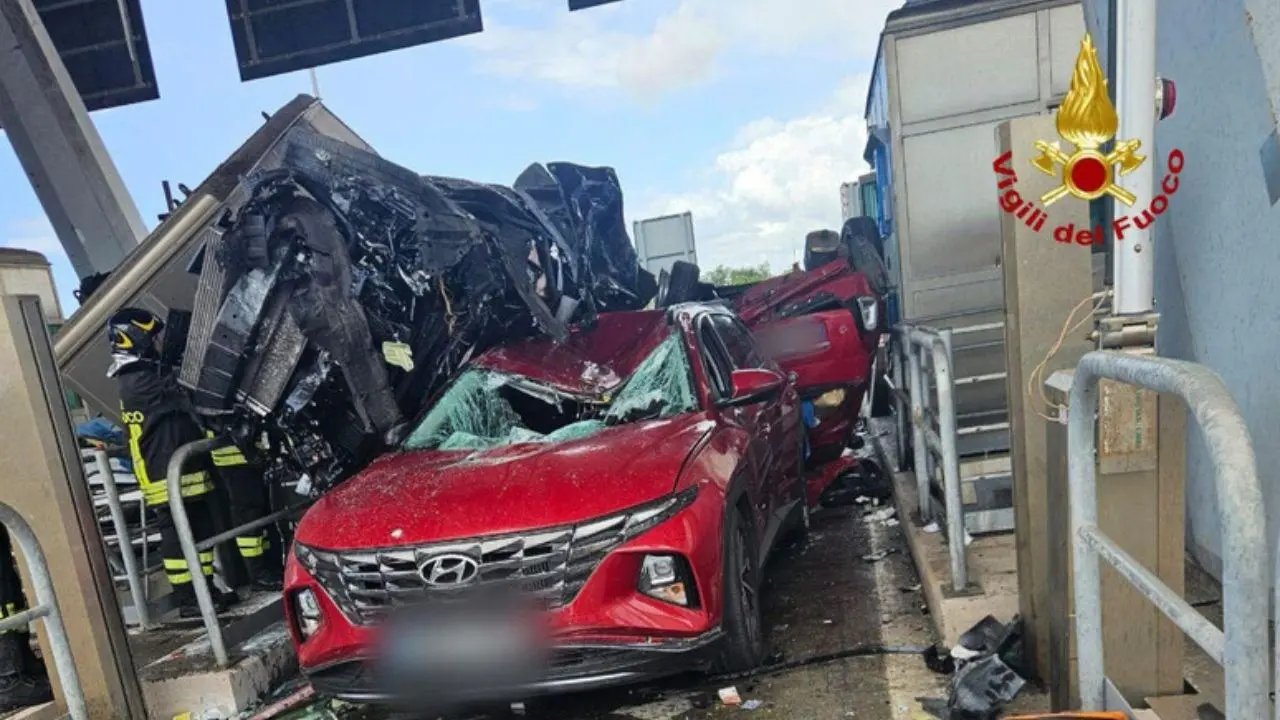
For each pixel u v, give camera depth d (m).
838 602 4.39
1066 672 2.62
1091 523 2.18
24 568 3.67
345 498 3.72
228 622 4.62
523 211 6.02
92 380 5.98
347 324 4.52
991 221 5.75
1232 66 3.28
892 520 5.70
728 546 3.44
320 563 3.38
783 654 3.83
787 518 4.91
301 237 4.44
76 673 3.12
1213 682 2.86
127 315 4.93
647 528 3.19
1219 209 3.44
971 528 4.26
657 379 4.37
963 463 4.53
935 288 5.86
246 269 4.45
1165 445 2.36
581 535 3.14
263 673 4.20
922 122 5.77
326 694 3.43
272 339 4.48
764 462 4.48
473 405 4.56
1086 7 4.11
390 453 4.47
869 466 6.82
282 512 4.87
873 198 12.79
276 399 4.52
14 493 3.58
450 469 3.77
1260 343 3.16
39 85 8.27
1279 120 2.74
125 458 6.46
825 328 6.61
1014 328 2.95
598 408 4.36
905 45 5.74
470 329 5.25
